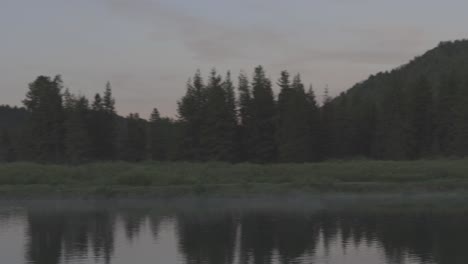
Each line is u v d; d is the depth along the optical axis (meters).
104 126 103.56
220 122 90.00
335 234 37.81
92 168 73.06
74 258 31.33
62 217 48.66
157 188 61.12
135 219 46.59
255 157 93.06
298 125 87.50
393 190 59.88
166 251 32.84
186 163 82.00
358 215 47.28
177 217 47.59
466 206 52.22
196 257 31.09
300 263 29.39
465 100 89.19
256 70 95.12
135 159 103.19
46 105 100.94
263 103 93.06
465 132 88.31
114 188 61.62
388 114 93.94
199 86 95.56
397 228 39.94
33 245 35.19
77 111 97.62
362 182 62.69
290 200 57.56
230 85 95.31
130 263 29.88
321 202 56.41
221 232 39.31
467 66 168.88
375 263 29.17
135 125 104.31
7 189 62.28
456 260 29.48
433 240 35.09
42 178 67.44
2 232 40.59
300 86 94.69
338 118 97.25
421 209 50.50
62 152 101.19
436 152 93.06
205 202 57.69
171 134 101.19
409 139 93.38
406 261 29.47
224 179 66.38
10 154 117.81
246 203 56.62
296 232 38.94
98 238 37.53
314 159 91.25
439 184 60.62
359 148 100.62
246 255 31.50
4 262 30.62
